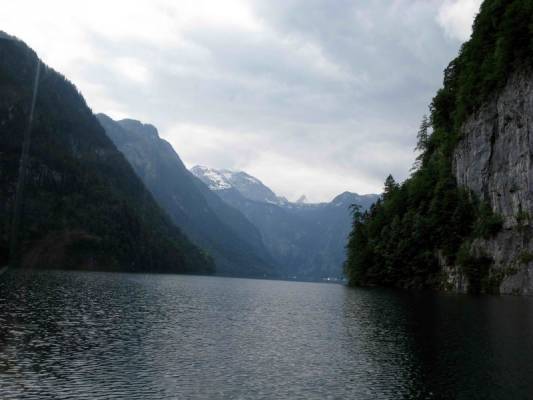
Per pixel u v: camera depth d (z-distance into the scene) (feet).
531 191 351.67
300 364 116.37
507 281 352.90
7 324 148.15
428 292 380.58
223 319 192.95
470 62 440.45
